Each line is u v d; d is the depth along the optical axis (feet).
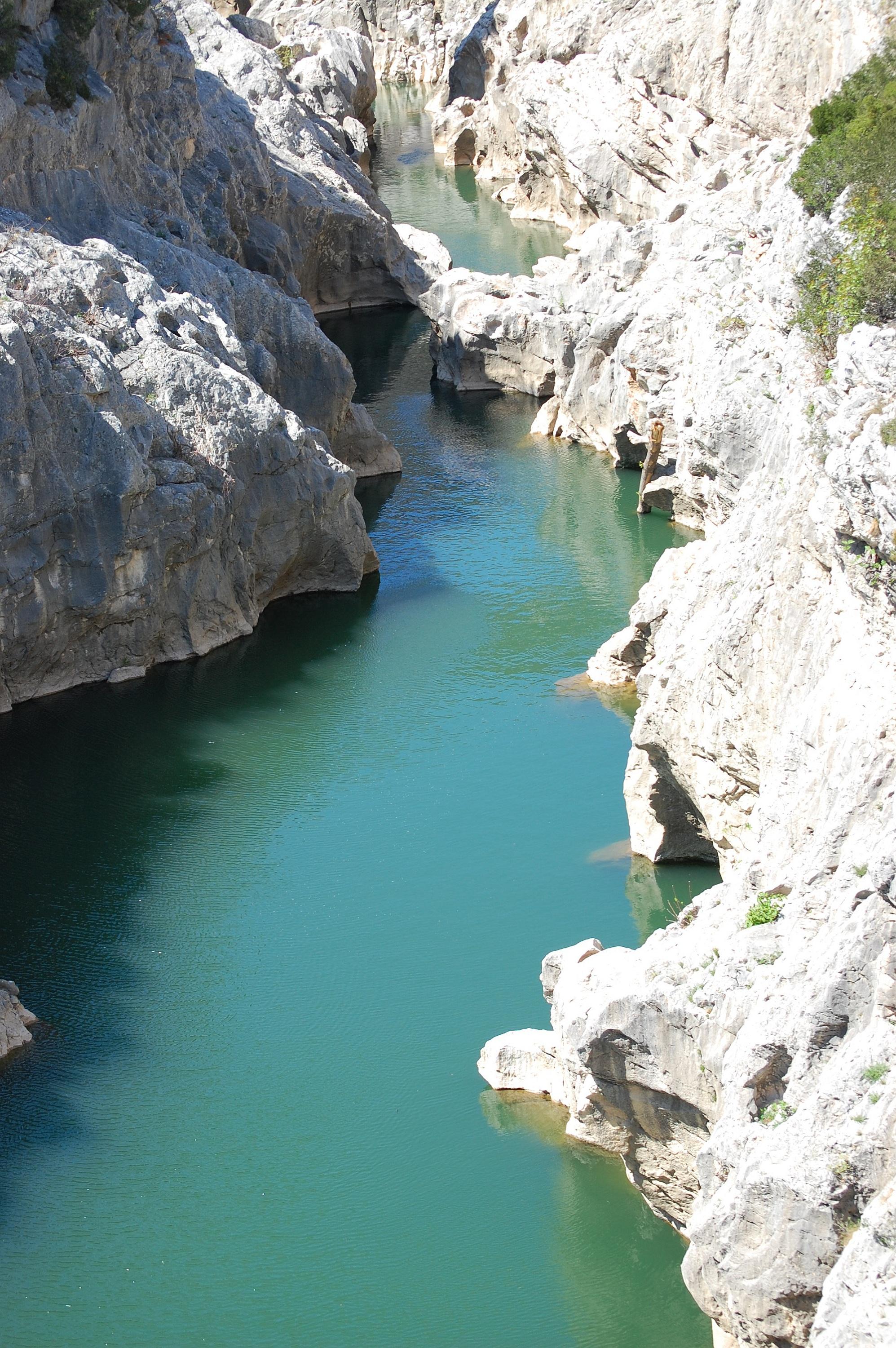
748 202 200.64
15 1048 108.47
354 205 299.99
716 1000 77.77
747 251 180.65
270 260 246.88
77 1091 104.68
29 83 179.93
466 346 255.50
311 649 169.78
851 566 80.12
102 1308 87.61
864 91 167.02
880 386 82.12
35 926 123.03
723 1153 70.49
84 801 140.67
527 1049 103.24
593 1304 86.28
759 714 102.42
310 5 541.75
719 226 196.44
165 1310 87.40
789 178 155.84
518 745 149.69
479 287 261.03
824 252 114.21
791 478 101.24
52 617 152.87
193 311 179.52
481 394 258.57
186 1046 109.19
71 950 119.96
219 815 138.62
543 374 252.21
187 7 313.73
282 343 205.87
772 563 102.17
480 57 453.17
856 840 73.31
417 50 552.00
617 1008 81.66
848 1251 60.64
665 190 303.27
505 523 205.57
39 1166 98.12
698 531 201.05
